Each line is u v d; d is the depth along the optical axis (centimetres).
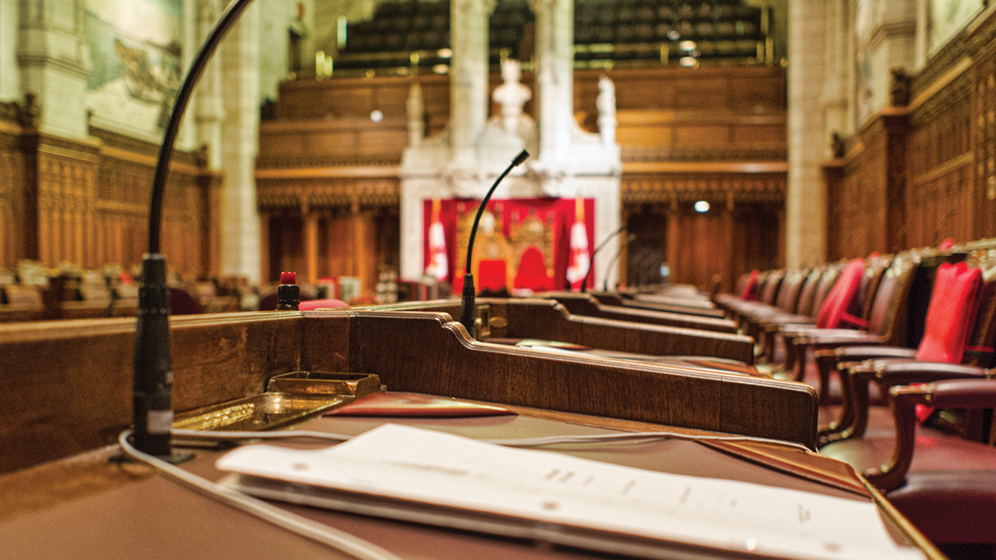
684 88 1662
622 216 1608
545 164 1552
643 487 67
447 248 1619
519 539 60
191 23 1666
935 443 209
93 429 86
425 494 61
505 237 1599
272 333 132
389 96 1770
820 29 1482
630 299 566
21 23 1264
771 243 1619
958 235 830
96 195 1375
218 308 938
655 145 1594
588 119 1691
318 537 59
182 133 1627
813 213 1477
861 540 56
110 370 89
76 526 61
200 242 1675
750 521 59
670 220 1593
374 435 82
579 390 136
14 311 656
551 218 1587
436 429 107
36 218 1250
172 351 105
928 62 941
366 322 147
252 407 116
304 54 2081
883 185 1038
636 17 2025
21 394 77
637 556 56
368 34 2130
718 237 1605
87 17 1361
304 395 128
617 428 118
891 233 1033
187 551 56
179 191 1612
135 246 1481
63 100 1306
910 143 1013
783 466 90
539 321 295
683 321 359
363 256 1700
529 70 1853
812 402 125
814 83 1486
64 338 83
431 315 145
